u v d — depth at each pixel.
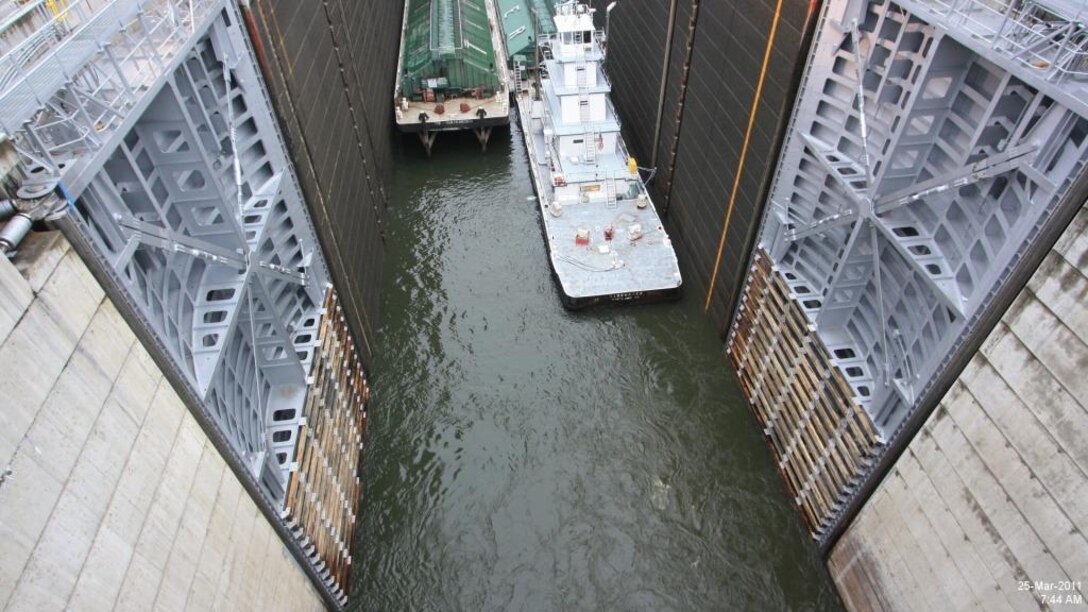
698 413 21.36
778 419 19.52
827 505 16.86
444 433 20.91
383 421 21.36
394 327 24.56
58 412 7.43
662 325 24.31
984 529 11.59
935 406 12.98
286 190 16.70
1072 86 10.14
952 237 13.28
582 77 27.08
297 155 17.09
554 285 26.16
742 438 20.61
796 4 16.05
